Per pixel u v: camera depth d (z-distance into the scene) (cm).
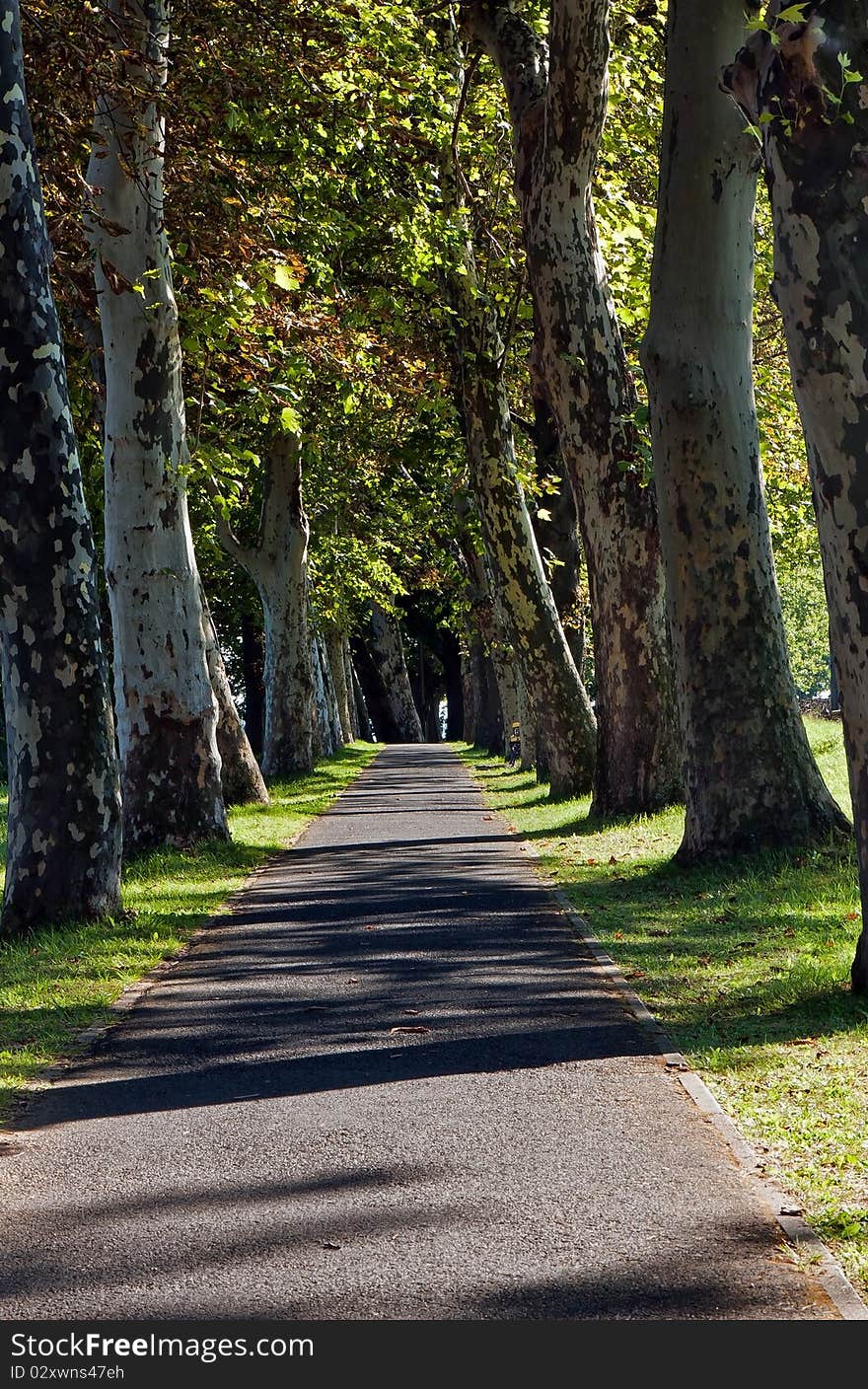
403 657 8056
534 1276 491
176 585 1948
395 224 2328
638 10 2223
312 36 1811
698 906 1282
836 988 896
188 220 1841
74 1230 551
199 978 1077
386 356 2486
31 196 1238
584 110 1830
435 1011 924
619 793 1998
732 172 1430
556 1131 661
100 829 1324
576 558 3061
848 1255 500
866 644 815
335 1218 554
